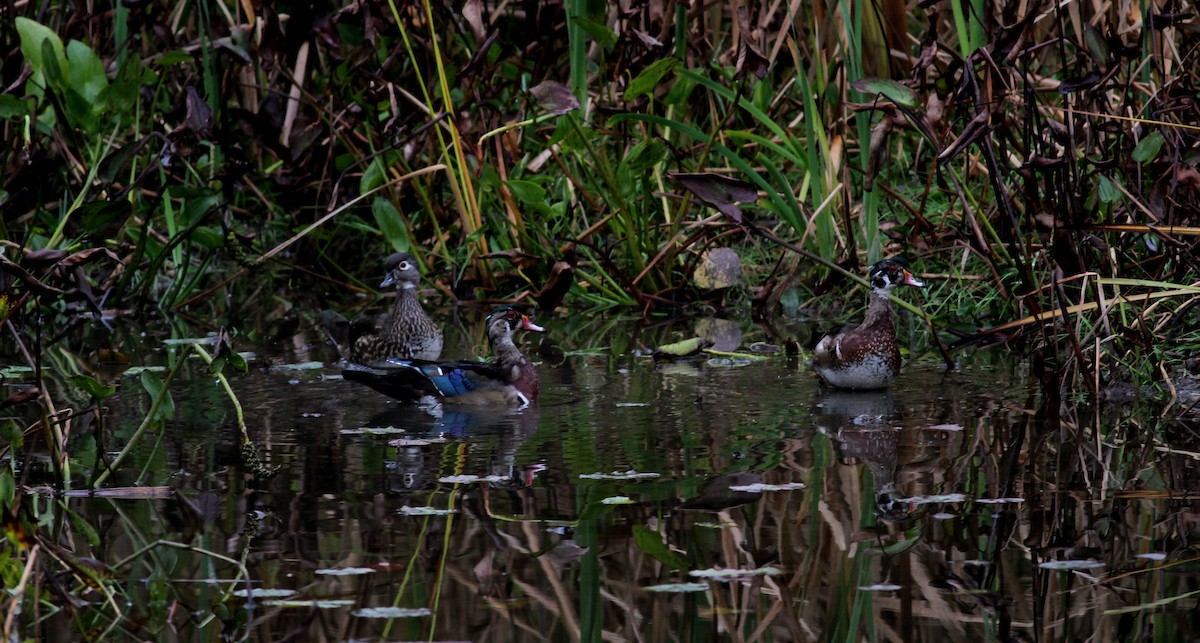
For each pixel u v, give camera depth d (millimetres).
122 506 9023
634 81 15523
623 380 13484
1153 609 6949
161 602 7273
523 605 7125
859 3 15930
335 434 11203
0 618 7125
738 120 20406
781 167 19453
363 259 21609
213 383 13500
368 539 8227
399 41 18906
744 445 10539
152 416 9703
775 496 9055
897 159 19266
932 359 14156
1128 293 13172
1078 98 14531
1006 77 14234
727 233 18000
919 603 7105
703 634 6715
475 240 17453
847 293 17031
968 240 15430
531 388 12398
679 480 9492
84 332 16625
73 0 20312
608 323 17062
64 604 7188
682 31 17906
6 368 14328
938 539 8109
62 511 8914
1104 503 8750
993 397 12125
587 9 17031
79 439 11039
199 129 15055
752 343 15367
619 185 17328
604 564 7746
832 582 7422
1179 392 11789
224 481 9633
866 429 10992
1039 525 8336
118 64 19047
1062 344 13320
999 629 6730
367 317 15211
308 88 20078
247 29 17688
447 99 17375
